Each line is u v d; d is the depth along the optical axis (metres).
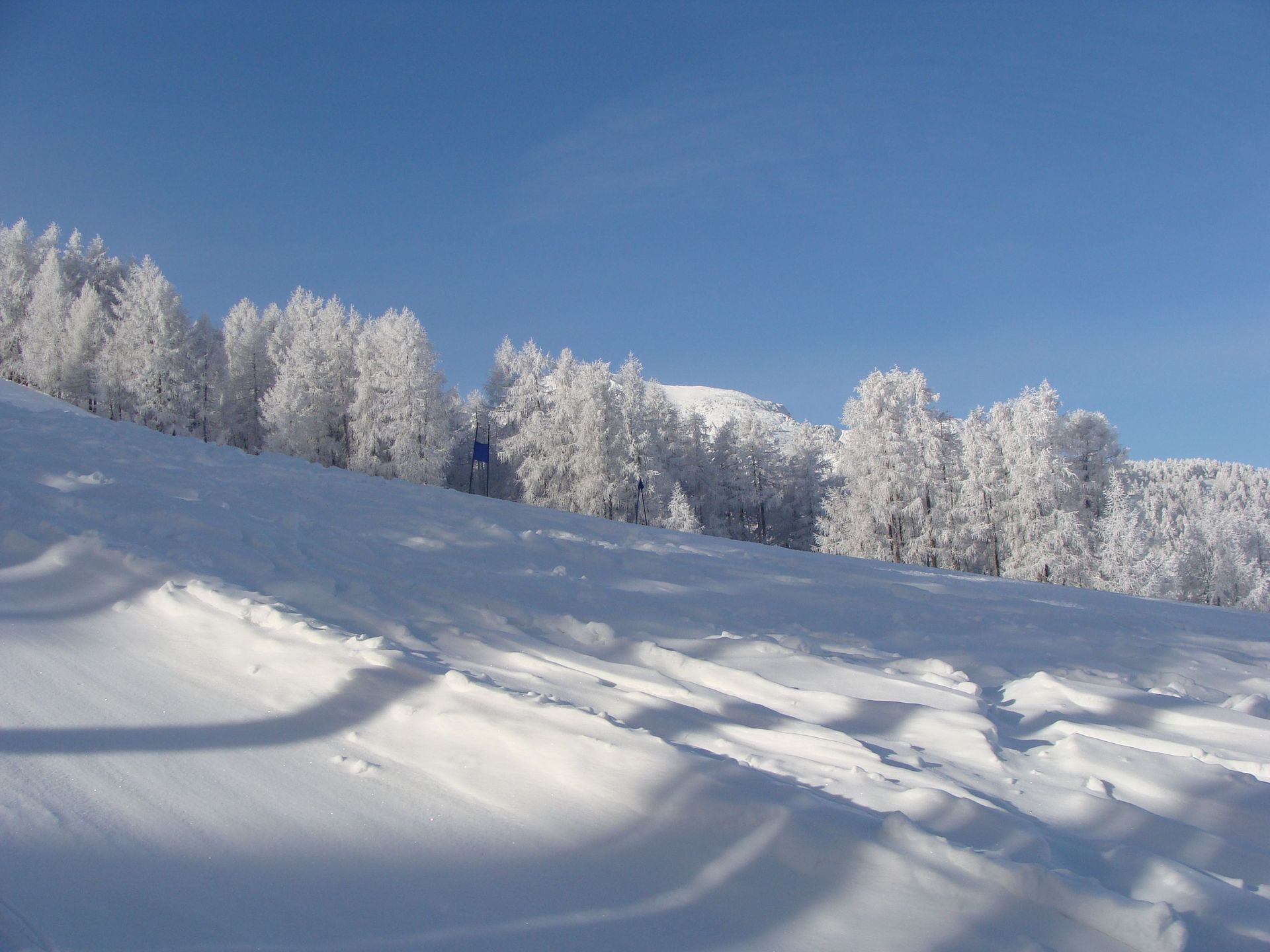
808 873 2.85
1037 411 36.53
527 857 2.92
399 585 6.35
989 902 2.67
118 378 42.22
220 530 6.70
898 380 37.53
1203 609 12.37
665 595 7.79
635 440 40.72
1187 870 2.93
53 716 3.59
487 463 43.06
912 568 13.67
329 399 43.06
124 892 2.49
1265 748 4.75
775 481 48.34
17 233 57.19
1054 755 4.37
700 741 4.00
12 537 5.69
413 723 3.83
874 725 4.62
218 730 3.68
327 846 2.89
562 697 4.33
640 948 2.45
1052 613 9.20
